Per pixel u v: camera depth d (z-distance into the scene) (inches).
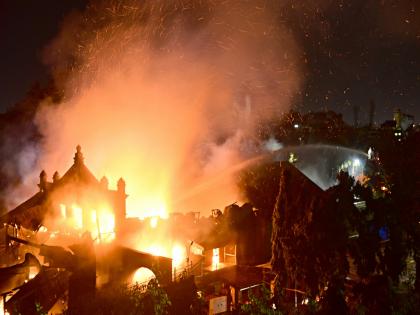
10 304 866.8
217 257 1259.2
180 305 826.2
